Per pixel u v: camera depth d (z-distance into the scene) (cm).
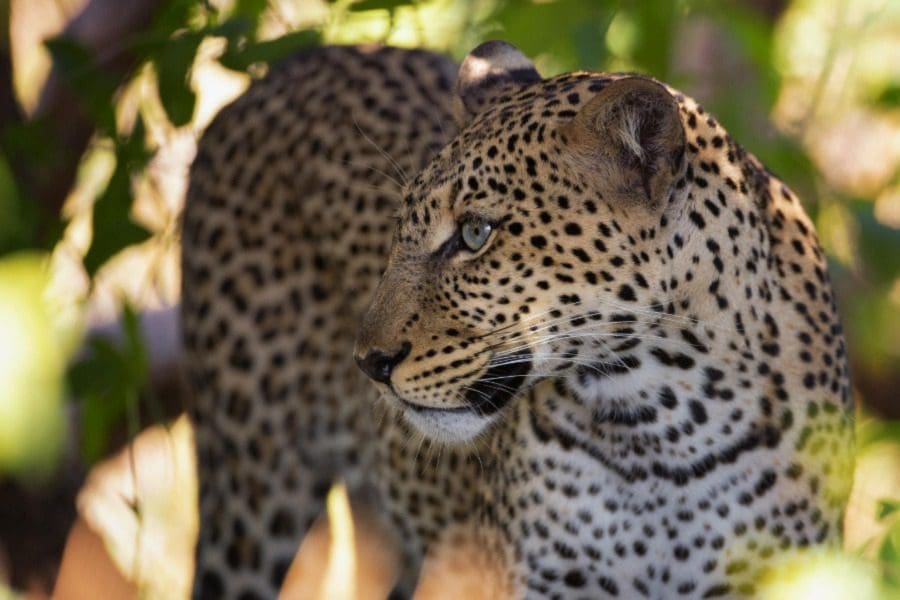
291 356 987
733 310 764
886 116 1447
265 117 1021
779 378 777
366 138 981
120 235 956
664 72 1126
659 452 781
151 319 1199
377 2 942
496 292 750
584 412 791
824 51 1423
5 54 1094
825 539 798
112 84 963
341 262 968
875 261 1159
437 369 764
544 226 737
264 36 1089
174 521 1256
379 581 1029
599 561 805
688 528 790
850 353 1313
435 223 761
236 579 1003
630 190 731
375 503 996
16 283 546
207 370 1013
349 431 984
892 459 1210
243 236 1002
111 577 1188
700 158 759
